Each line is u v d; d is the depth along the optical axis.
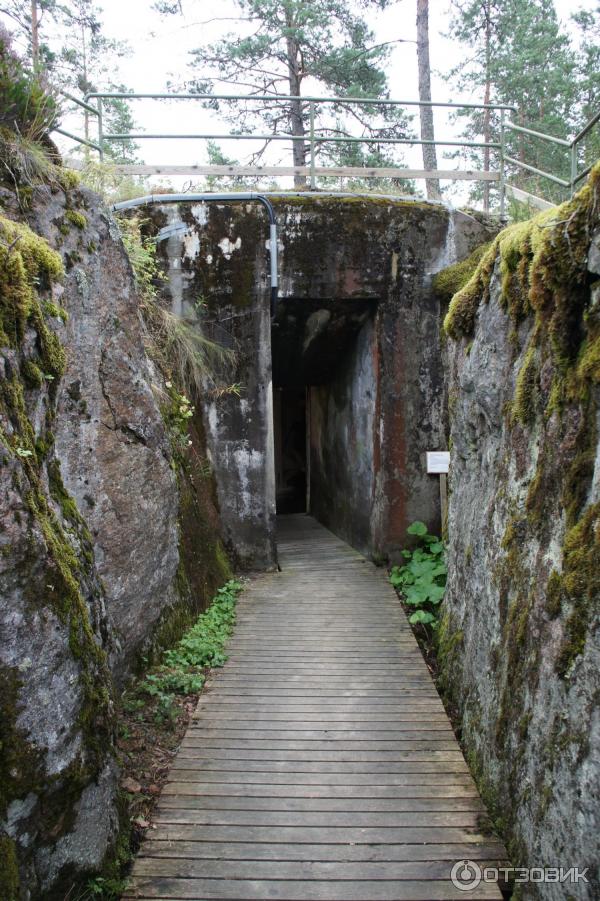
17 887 2.20
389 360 6.91
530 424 3.28
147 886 2.92
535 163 14.25
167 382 5.71
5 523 2.28
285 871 3.03
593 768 2.31
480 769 3.65
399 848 3.18
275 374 9.22
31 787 2.34
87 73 11.19
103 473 4.14
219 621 5.54
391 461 6.98
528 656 3.06
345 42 12.46
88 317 4.09
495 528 3.71
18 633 2.29
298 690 4.64
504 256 3.60
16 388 2.49
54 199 3.89
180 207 6.58
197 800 3.51
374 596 6.32
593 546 2.49
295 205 6.68
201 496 6.26
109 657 3.38
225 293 6.66
